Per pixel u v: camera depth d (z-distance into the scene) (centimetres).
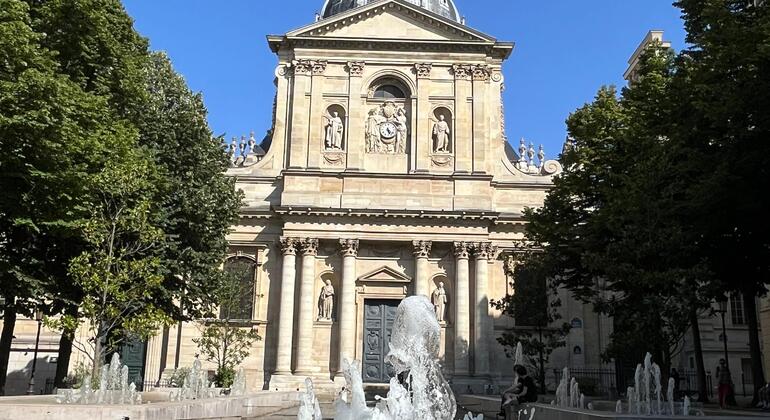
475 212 4638
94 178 2447
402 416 1306
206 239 3428
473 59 4997
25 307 2659
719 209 2666
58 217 2467
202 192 3303
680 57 3130
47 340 4509
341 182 4753
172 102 3484
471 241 4650
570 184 3597
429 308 1377
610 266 2627
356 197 4725
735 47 2491
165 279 3241
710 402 3325
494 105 5003
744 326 4828
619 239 3056
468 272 4647
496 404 2692
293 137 4825
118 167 2511
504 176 4928
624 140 3294
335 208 4616
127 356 4572
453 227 4678
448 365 4569
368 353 4653
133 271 2492
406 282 4700
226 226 3581
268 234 4772
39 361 4478
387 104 4941
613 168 3412
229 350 4200
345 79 4944
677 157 2831
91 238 2444
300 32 4938
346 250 4644
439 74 4988
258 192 4850
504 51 5025
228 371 3997
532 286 3916
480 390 4425
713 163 2647
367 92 4944
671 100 2919
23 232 2553
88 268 2423
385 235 4669
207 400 2036
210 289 3412
